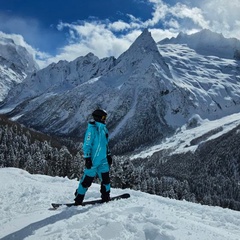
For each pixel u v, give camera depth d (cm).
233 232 701
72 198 957
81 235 562
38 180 1645
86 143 748
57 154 8475
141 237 546
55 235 577
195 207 1004
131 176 6506
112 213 637
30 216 732
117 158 6575
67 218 669
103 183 798
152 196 1202
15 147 10994
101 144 767
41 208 815
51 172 7900
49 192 1095
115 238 547
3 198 1053
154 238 541
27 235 601
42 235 589
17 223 687
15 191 1173
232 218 845
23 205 894
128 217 635
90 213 664
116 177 6412
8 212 828
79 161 7425
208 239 542
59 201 911
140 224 593
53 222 653
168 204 1048
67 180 1606
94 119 773
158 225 588
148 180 8700
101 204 778
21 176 1727
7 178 1631
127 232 564
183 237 540
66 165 8112
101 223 595
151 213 647
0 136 11688
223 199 12938
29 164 8088
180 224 607
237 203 12681
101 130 768
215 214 905
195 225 616
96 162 771
